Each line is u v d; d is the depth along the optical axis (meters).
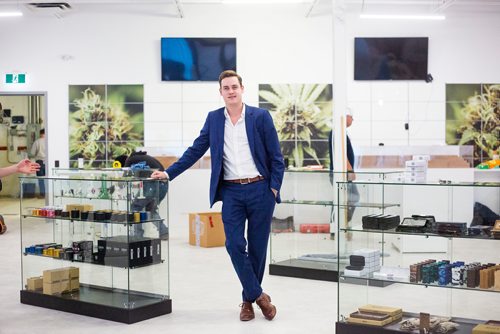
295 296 5.12
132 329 4.09
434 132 12.00
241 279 4.27
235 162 4.21
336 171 6.31
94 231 4.54
